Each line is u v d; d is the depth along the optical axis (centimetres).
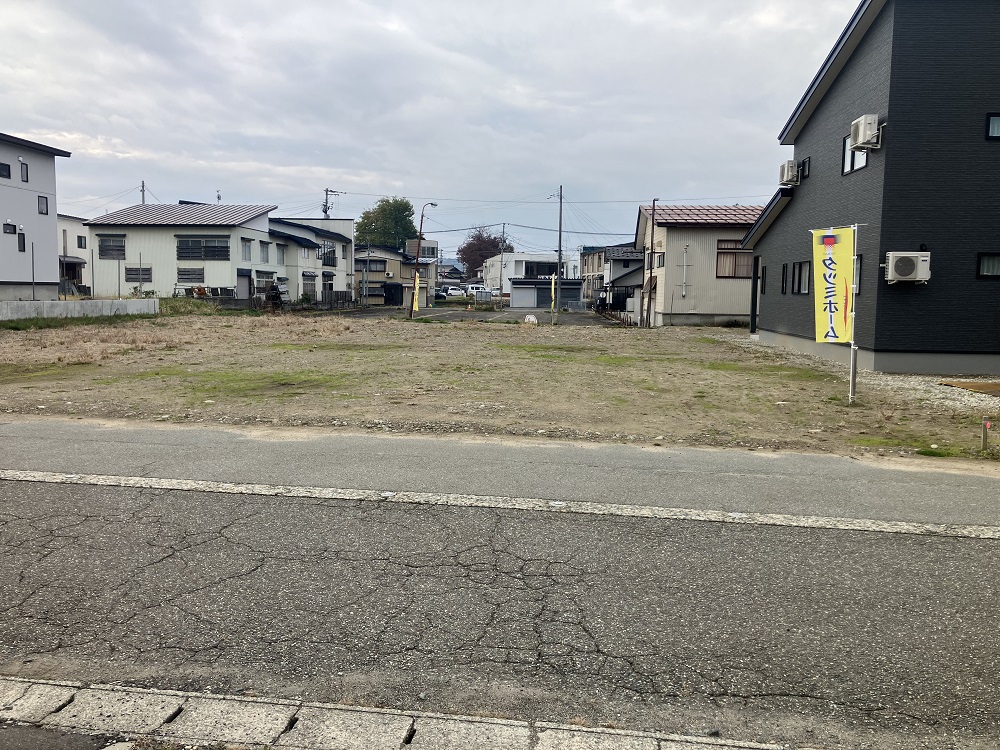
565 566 411
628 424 827
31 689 292
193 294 4006
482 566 409
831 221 1633
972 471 630
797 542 450
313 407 912
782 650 325
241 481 565
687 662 314
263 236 4538
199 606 360
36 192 3212
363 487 552
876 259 1369
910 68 1313
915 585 390
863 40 1456
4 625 341
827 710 282
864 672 308
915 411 946
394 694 290
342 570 402
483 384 1145
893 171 1330
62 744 260
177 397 988
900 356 1364
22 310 2542
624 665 312
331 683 297
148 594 372
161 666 309
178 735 265
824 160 1686
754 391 1117
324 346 1841
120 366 1359
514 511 501
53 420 810
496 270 9200
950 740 264
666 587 386
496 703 285
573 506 513
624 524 479
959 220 1326
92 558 415
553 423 822
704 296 3128
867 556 429
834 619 352
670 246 3114
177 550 428
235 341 1961
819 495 548
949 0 1299
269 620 347
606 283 5153
